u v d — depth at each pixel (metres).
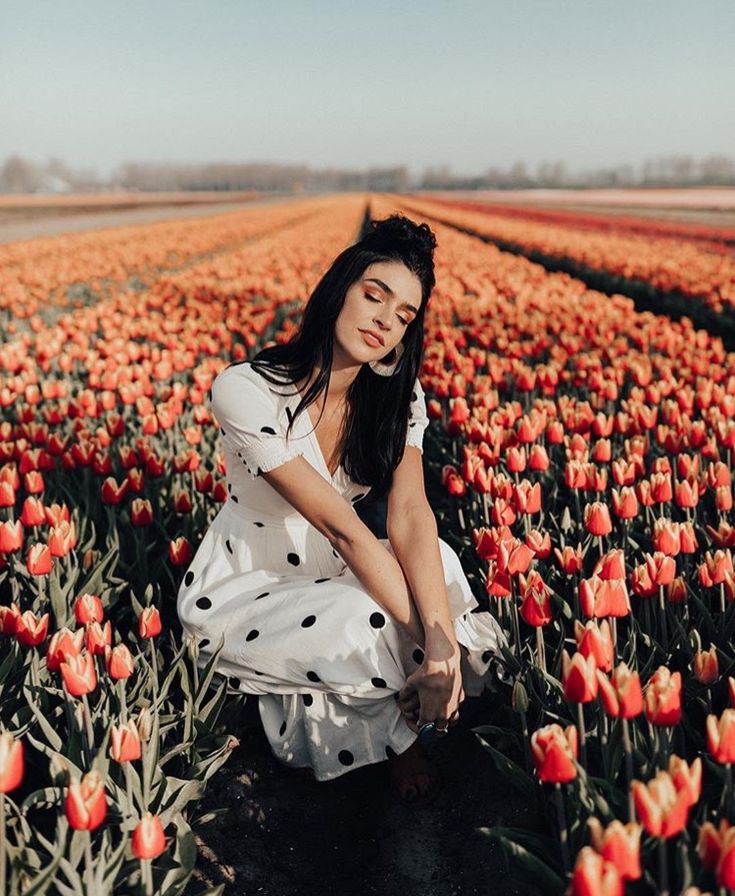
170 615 4.14
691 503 3.91
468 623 3.16
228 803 3.15
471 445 5.09
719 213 52.34
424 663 2.77
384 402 3.15
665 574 3.03
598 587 2.76
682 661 3.36
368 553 2.86
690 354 7.30
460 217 44.88
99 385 6.96
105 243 25.33
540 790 2.69
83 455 4.61
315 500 2.91
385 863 2.97
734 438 4.57
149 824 2.10
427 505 3.16
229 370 3.03
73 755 2.72
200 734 3.07
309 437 3.07
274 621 2.98
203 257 24.11
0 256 20.88
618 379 6.82
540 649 3.01
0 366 7.09
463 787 3.24
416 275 2.91
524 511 3.70
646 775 2.48
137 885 2.45
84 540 4.40
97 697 3.09
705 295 13.03
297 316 11.96
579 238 26.55
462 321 10.30
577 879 1.73
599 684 2.21
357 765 2.97
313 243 25.52
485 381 6.52
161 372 7.04
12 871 2.30
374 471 3.21
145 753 2.70
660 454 5.44
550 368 6.39
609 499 4.79
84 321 9.81
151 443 5.68
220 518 3.37
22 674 3.18
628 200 82.00
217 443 5.65
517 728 3.15
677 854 2.15
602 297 12.30
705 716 3.13
